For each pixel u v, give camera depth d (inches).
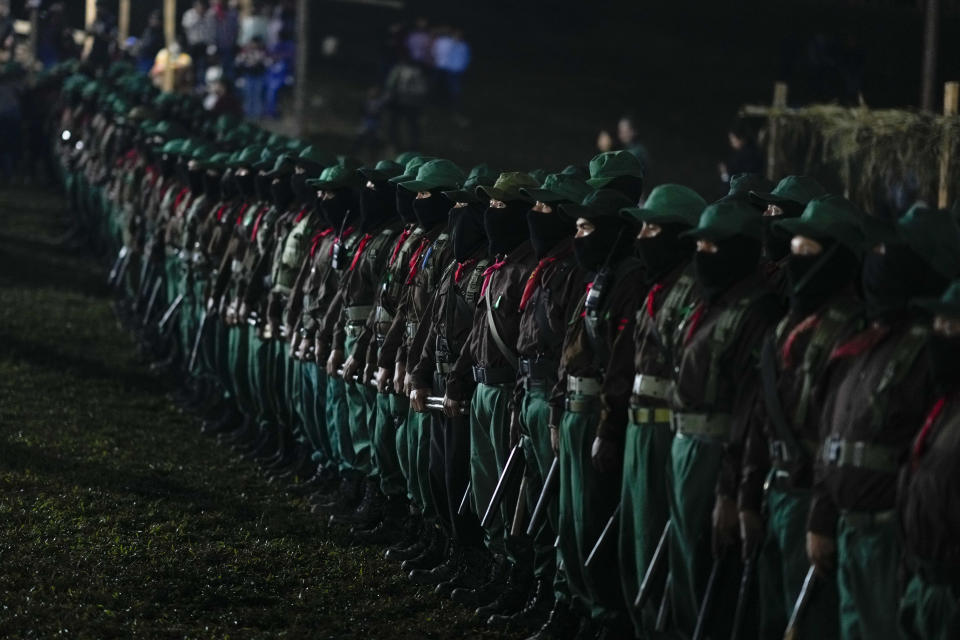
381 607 586.6
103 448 868.6
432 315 619.5
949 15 2544.3
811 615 405.1
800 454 409.1
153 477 806.5
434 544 648.4
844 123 1004.6
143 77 1680.6
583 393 503.8
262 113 2272.4
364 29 3019.2
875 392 379.9
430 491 636.1
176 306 1061.8
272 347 837.2
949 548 358.3
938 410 367.2
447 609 588.7
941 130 964.6
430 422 629.9
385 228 694.5
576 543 513.3
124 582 605.6
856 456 382.3
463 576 616.1
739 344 434.0
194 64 2317.9
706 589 443.8
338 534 703.7
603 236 497.4
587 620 527.8
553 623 539.5
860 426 382.0
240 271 874.1
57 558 632.4
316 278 759.1
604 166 575.2
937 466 359.9
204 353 957.8
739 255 438.3
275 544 674.8
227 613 577.9
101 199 1558.8
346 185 717.3
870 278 391.2
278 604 591.8
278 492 797.9
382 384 663.1
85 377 1090.7
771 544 419.5
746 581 426.0
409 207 661.3
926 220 391.9
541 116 2480.3
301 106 2048.5
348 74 2691.9
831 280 410.3
